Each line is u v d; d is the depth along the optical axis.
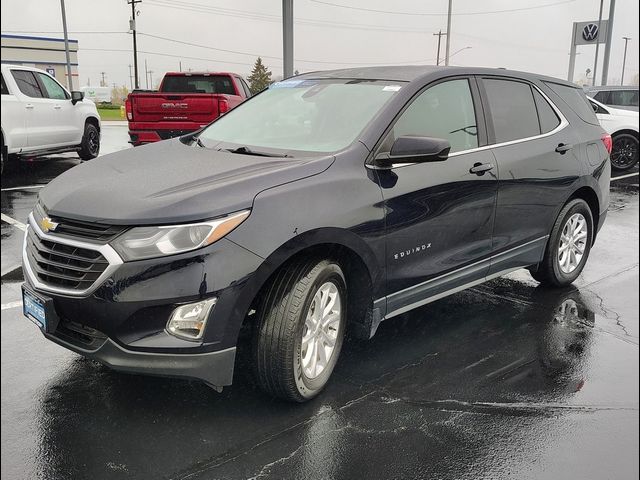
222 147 3.89
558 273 5.16
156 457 2.82
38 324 3.10
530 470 2.80
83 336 2.99
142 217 2.78
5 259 5.83
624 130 13.02
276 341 3.03
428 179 3.71
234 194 2.91
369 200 3.34
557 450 2.96
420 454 2.89
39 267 3.08
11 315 4.44
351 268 3.52
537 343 4.18
